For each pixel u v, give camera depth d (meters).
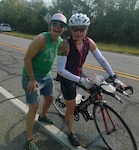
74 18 3.05
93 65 9.73
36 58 3.22
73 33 3.10
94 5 39.56
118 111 4.80
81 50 3.23
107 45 25.81
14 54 11.99
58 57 3.18
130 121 4.38
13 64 9.26
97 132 3.94
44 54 3.18
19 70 8.19
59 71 3.17
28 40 23.34
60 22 3.00
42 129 3.96
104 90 3.07
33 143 3.41
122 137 3.30
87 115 3.73
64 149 3.44
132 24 29.67
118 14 32.91
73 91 3.39
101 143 3.62
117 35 31.39
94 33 34.81
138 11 30.20
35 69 3.32
